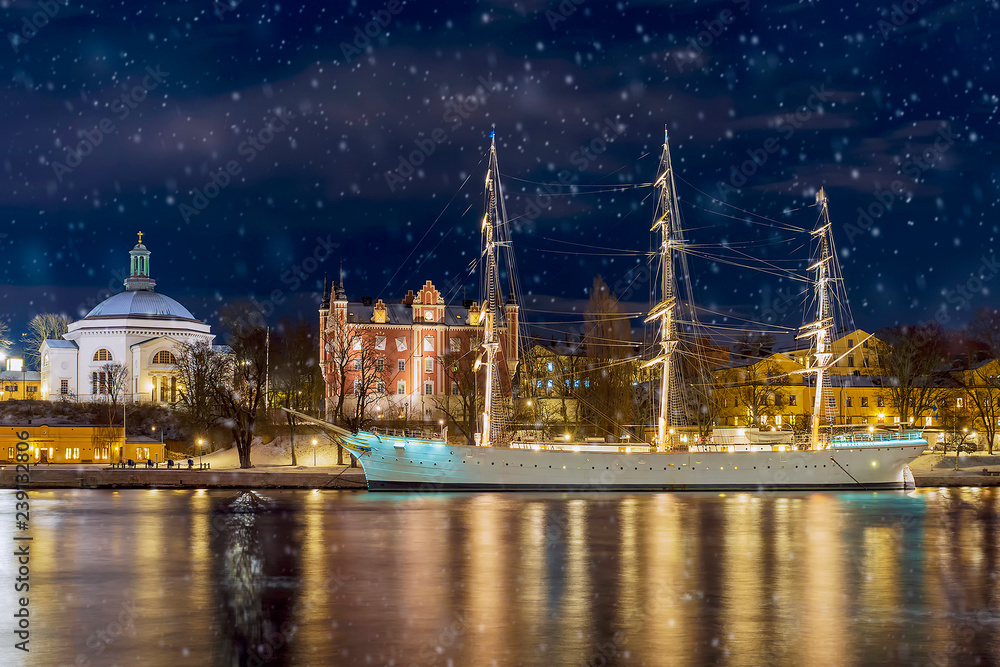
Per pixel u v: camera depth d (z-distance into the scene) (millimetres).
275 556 65000
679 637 42688
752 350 166250
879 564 62000
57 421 163875
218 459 147750
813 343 125312
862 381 166750
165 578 57156
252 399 141250
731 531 77875
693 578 56719
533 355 153125
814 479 117875
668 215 118875
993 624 45188
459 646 41250
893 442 119750
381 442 113125
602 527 80000
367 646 41312
